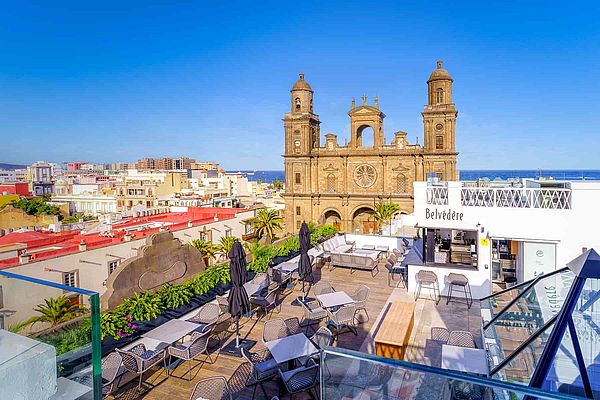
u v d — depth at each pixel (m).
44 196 118.50
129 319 10.34
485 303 10.71
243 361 10.32
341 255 19.06
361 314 13.89
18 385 4.28
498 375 5.95
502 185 20.31
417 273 15.79
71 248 24.94
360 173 57.19
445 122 52.09
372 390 4.11
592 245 14.74
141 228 34.56
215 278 13.90
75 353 4.67
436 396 3.77
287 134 60.28
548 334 5.38
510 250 18.38
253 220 46.69
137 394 8.77
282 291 16.28
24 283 4.80
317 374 8.39
